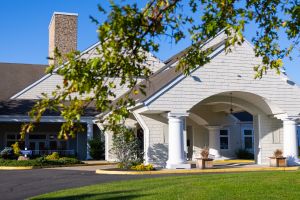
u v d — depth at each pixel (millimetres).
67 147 31797
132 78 6250
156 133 22500
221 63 22188
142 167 20281
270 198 10008
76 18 35250
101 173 19797
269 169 21438
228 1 7090
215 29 7551
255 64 22719
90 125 30094
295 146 23188
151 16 6074
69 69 5387
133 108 21875
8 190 14023
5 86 32531
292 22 8133
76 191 12758
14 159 26109
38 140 31453
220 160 30438
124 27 5363
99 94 5691
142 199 10477
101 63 5457
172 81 21250
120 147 22047
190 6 7785
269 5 8359
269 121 25094
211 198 10156
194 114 30250
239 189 11188
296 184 11719
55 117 28812
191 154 31016
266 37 8617
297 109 23359
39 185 15234
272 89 23016
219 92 21969
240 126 34469
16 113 28484
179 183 13195
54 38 34531
